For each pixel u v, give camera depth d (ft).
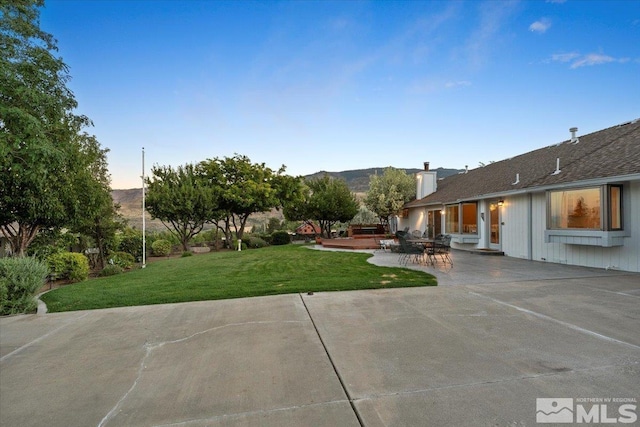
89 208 37.19
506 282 22.68
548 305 16.51
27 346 12.69
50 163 23.26
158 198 63.87
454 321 14.24
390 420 7.23
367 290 20.76
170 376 9.76
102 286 25.59
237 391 8.75
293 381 9.21
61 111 23.80
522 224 38.06
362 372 9.64
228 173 75.00
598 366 9.66
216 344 12.30
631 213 26.68
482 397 8.09
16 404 8.43
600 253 28.99
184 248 69.26
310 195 86.02
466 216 48.55
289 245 70.28
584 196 28.40
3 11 20.21
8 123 18.89
